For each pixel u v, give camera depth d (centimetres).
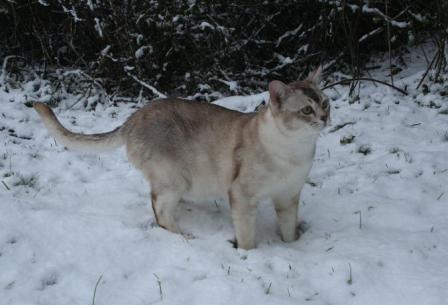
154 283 141
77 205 173
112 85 267
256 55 275
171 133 161
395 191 180
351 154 205
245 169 155
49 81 269
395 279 143
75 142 171
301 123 150
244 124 158
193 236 165
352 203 175
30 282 142
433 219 166
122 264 148
